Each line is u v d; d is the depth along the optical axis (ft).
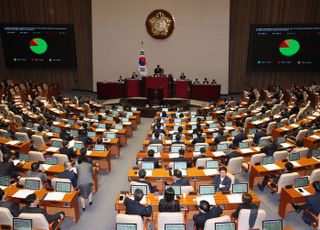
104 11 82.17
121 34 82.84
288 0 78.89
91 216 28.17
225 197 24.97
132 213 22.12
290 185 27.61
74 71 90.58
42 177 28.09
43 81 91.30
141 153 35.91
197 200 24.47
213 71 82.84
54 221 22.95
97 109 64.08
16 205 23.70
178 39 81.97
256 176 31.58
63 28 82.64
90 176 28.66
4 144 37.91
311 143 39.81
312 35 75.92
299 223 26.91
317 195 24.17
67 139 39.45
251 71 83.71
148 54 83.41
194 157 33.60
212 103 67.00
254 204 22.44
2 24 82.12
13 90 69.51
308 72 83.97
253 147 37.01
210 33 80.84
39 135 39.96
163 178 29.07
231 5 81.00
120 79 78.43
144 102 73.92
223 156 34.60
